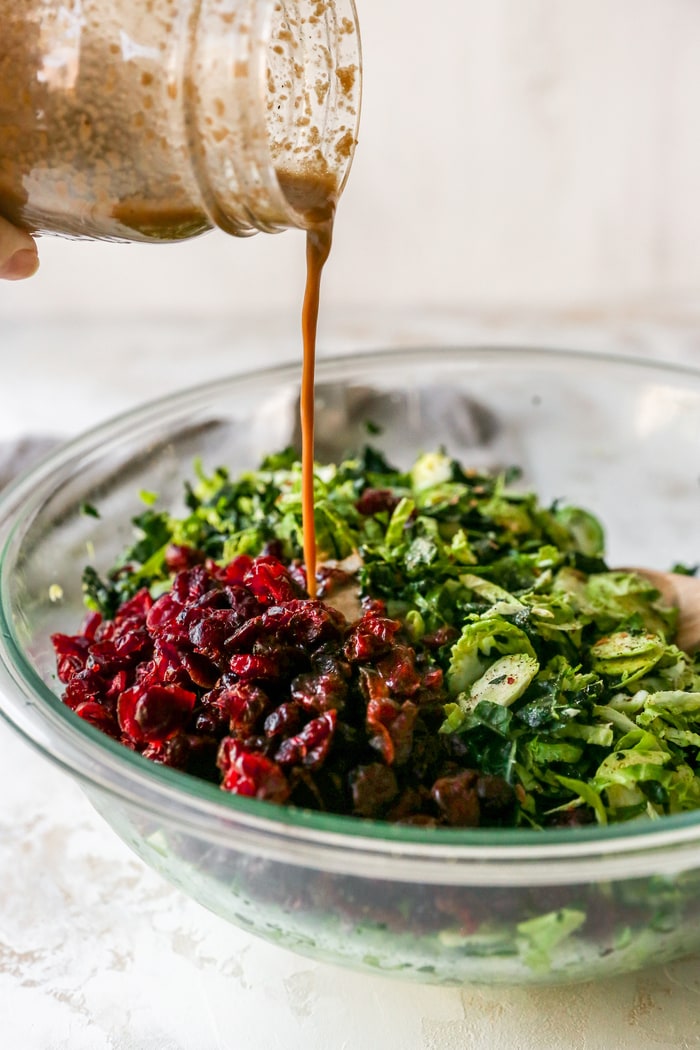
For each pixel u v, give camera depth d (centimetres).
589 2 90
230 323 101
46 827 48
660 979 42
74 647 46
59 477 50
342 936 38
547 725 41
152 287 102
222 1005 41
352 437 60
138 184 41
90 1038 41
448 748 40
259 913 38
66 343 95
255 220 42
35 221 43
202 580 45
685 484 61
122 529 54
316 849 35
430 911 36
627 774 40
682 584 51
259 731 39
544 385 61
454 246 102
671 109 94
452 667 43
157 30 39
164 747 39
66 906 45
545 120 95
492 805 39
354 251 102
